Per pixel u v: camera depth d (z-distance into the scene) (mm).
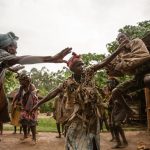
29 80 8570
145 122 13742
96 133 3789
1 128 10586
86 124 3756
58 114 9414
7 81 14211
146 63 4605
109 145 8312
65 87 3896
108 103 7668
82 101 3760
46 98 4035
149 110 11414
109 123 8016
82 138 3756
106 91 7812
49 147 8258
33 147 8227
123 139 7957
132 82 5219
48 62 2590
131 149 7613
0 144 8602
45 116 27141
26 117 8555
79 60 3877
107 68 4797
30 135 10172
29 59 2510
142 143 8336
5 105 2912
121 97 5523
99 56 16469
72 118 3768
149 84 4590
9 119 2969
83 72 3891
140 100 13828
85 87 3820
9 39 2756
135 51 4406
